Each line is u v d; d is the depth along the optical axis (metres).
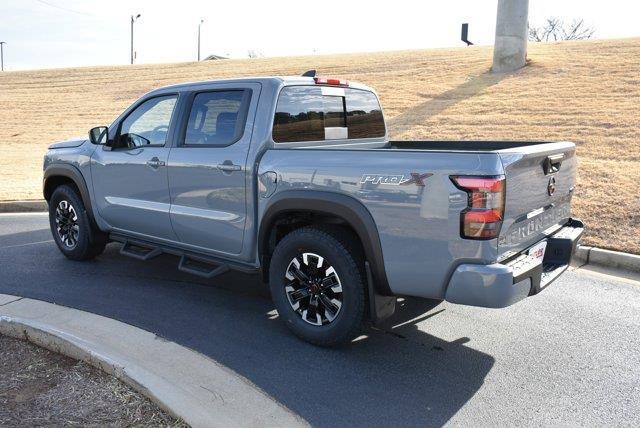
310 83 5.02
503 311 5.17
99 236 6.41
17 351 4.10
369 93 5.83
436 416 3.47
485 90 20.38
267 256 4.67
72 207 6.45
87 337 4.27
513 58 23.05
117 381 3.64
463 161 3.59
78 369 3.81
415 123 16.86
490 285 3.56
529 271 3.76
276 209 4.40
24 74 46.25
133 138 5.66
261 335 4.60
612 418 3.47
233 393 3.57
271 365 4.09
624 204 8.38
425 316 5.03
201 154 4.93
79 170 6.19
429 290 3.83
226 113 4.88
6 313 4.76
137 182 5.54
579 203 8.64
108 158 5.82
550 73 21.38
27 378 3.69
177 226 5.25
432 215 3.69
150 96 5.54
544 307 5.28
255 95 4.70
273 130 4.62
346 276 4.11
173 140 5.22
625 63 21.05
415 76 25.27
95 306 5.17
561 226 4.74
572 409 3.56
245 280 5.96
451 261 3.68
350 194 4.03
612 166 10.72
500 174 3.53
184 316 4.98
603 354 4.32
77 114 28.55
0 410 3.30
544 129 14.49
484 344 4.49
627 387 3.84
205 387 3.62
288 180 4.35
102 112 28.67
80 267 6.38
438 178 3.66
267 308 5.19
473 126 15.70
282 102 4.70
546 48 27.36
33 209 10.04
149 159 5.37
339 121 5.37
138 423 3.20
